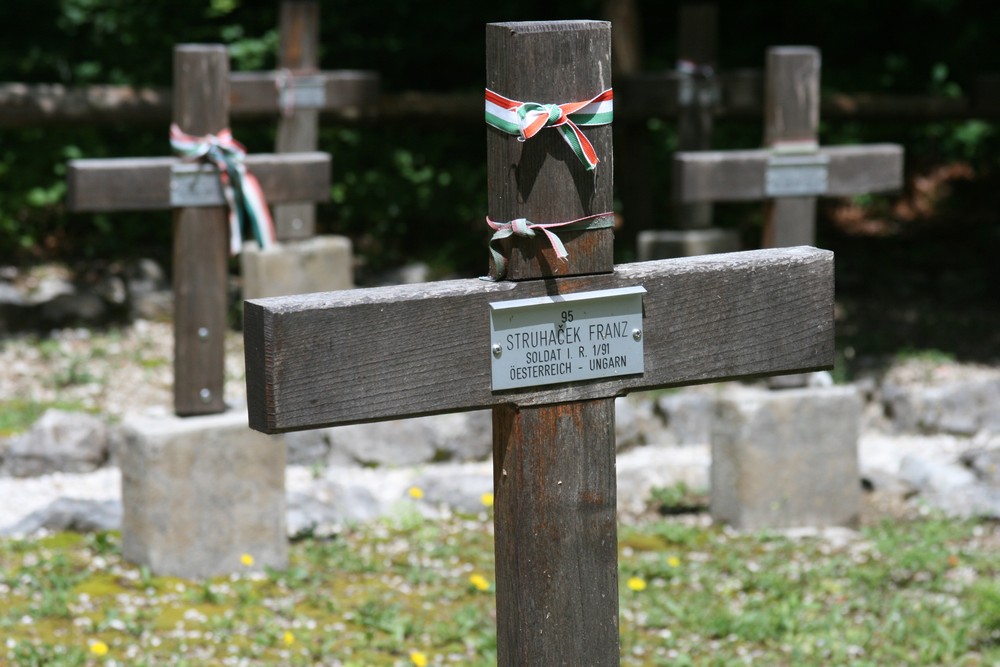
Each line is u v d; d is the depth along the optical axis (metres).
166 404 7.54
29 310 8.71
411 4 11.94
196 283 4.95
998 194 12.36
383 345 2.44
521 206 2.53
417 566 5.32
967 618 4.99
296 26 8.23
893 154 5.74
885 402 7.52
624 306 2.64
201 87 4.85
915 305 10.12
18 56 10.67
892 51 12.62
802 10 12.57
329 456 6.57
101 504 5.57
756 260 2.74
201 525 5.02
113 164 4.89
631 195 10.28
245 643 4.52
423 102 10.00
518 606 2.68
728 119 9.82
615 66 10.45
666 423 7.05
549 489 2.65
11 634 4.40
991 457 6.75
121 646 4.42
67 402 7.42
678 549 5.70
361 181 11.00
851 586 5.29
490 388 2.55
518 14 12.05
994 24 12.13
